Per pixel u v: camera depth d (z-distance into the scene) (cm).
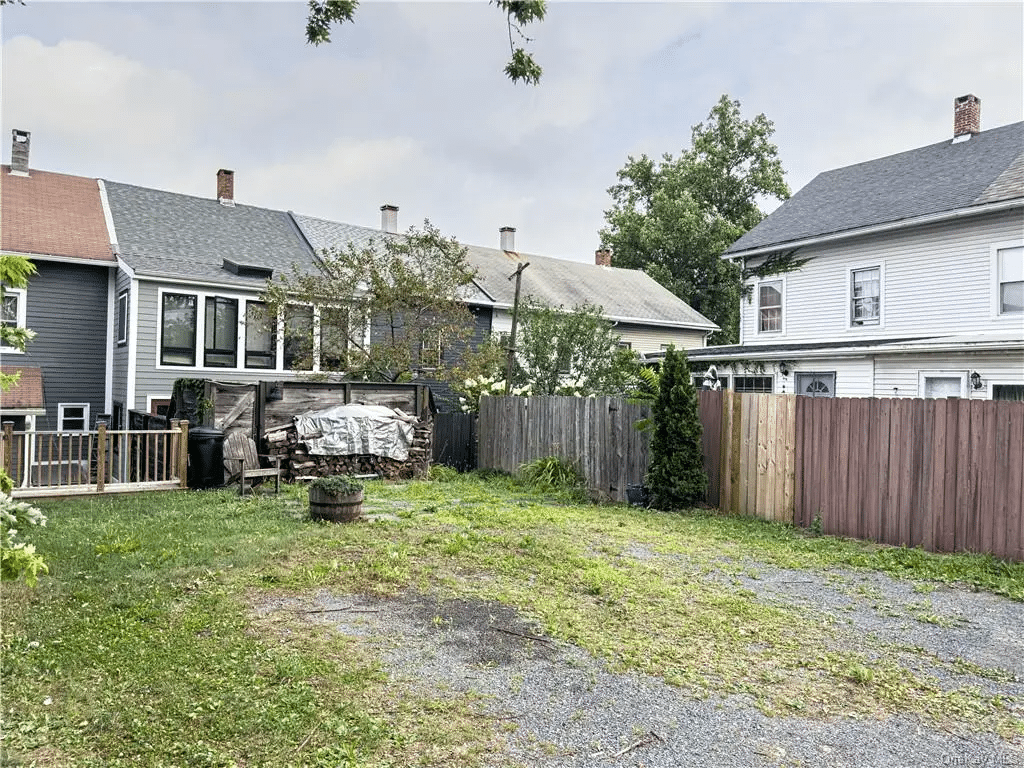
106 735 336
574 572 671
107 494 1110
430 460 1530
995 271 1495
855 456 902
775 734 362
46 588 557
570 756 335
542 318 1895
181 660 424
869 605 593
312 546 744
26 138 1973
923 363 1472
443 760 326
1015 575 690
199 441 1200
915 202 1678
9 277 368
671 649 476
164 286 1708
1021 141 1700
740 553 782
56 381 1725
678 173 4056
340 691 394
